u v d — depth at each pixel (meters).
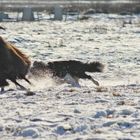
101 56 34.34
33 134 13.08
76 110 15.44
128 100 17.23
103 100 17.22
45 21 66.00
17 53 22.64
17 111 15.73
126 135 12.70
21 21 65.25
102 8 92.75
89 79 24.41
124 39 45.66
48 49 37.59
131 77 26.61
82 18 71.19
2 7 98.06
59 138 12.67
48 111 15.58
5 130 13.63
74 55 34.66
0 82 21.97
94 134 12.90
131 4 113.25
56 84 24.20
